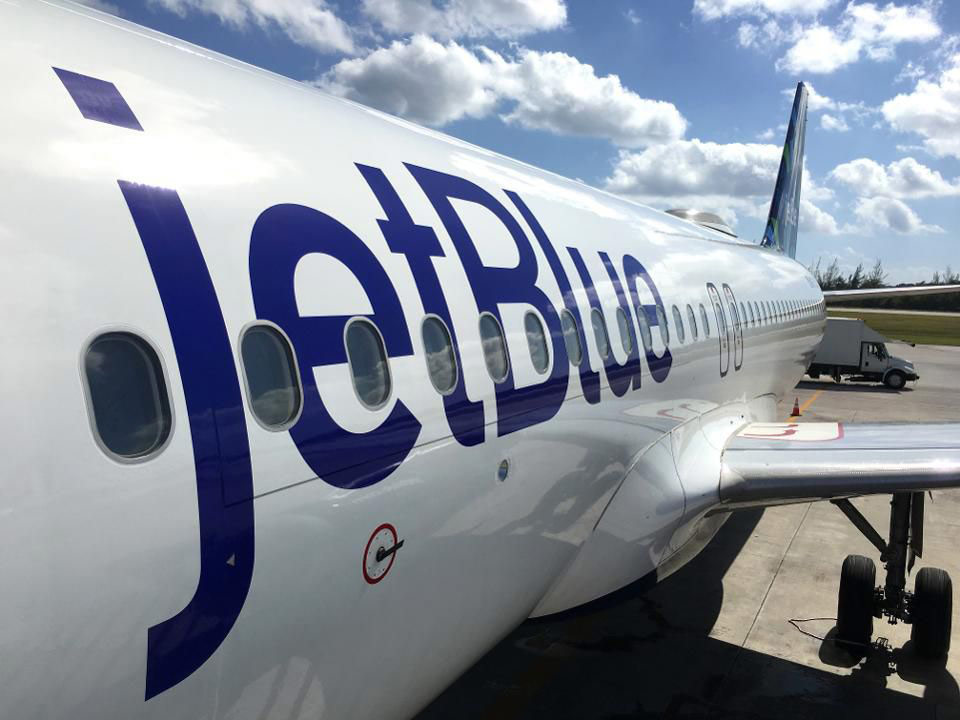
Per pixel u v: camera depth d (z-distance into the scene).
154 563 2.24
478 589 4.07
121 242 2.36
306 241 3.05
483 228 4.41
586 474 5.04
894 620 7.08
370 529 3.12
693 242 8.73
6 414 1.95
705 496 6.47
